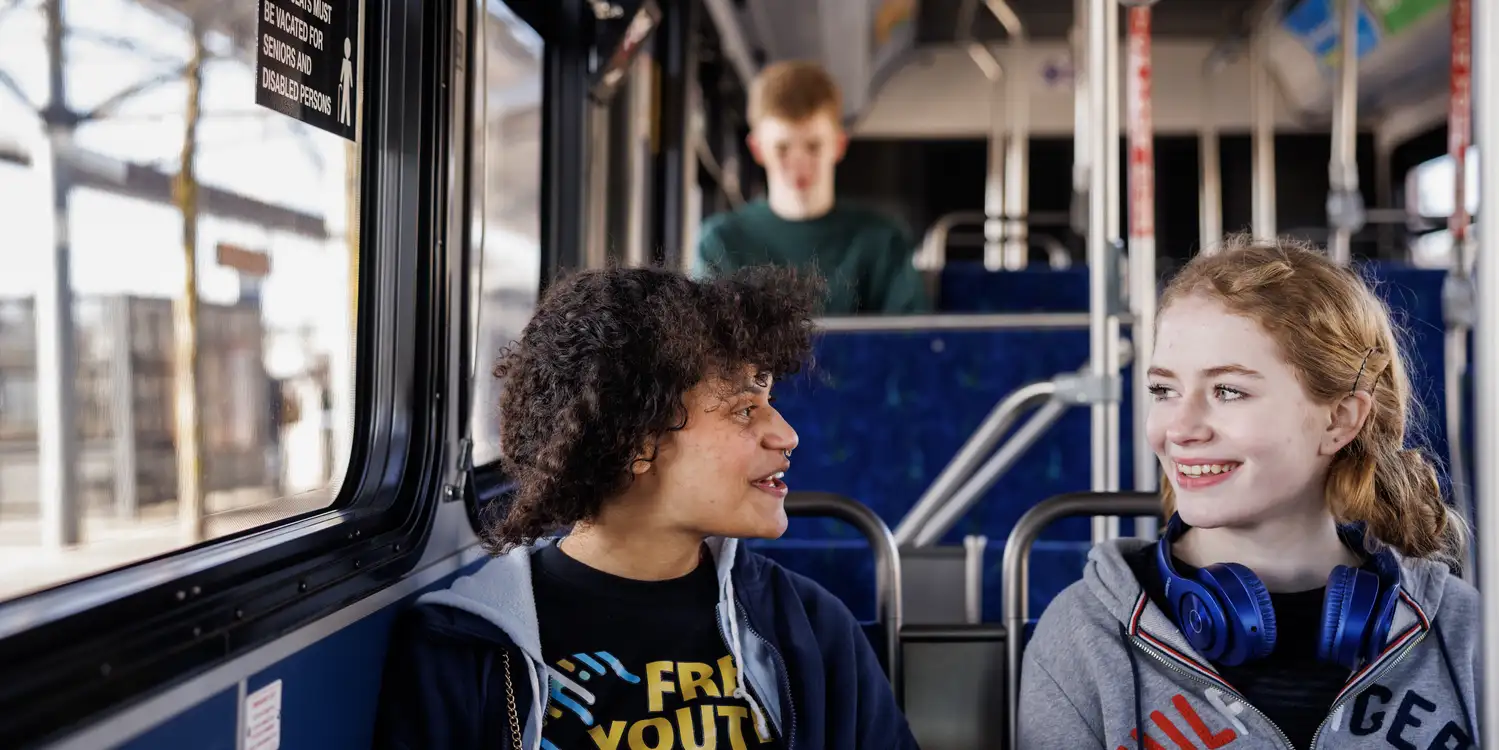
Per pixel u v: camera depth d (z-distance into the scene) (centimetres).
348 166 170
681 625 140
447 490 175
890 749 152
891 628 181
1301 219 922
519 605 136
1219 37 945
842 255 357
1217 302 133
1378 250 876
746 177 770
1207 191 913
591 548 141
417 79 169
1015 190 816
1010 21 786
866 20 638
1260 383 130
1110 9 256
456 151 180
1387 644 134
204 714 105
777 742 141
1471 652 136
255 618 112
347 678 136
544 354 134
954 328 333
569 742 133
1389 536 136
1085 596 152
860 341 335
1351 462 135
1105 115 256
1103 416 251
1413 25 714
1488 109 84
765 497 136
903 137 974
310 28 149
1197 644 135
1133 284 275
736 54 589
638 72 360
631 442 130
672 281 137
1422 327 357
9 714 79
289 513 148
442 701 134
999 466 268
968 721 180
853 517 184
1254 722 134
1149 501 178
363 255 167
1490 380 84
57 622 90
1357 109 860
